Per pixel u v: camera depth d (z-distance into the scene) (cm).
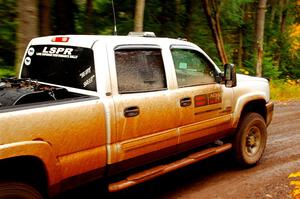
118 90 390
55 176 333
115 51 397
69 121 337
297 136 802
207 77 509
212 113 507
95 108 360
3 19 1077
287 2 2564
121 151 388
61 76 421
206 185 527
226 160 597
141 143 409
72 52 409
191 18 1653
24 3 660
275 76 1870
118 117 380
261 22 1672
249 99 570
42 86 411
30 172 334
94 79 382
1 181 311
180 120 457
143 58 425
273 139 772
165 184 530
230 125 542
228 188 517
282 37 2448
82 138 349
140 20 999
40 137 315
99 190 500
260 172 580
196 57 498
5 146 292
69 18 1240
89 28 1297
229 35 1988
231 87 521
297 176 558
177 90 455
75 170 350
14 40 1058
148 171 436
